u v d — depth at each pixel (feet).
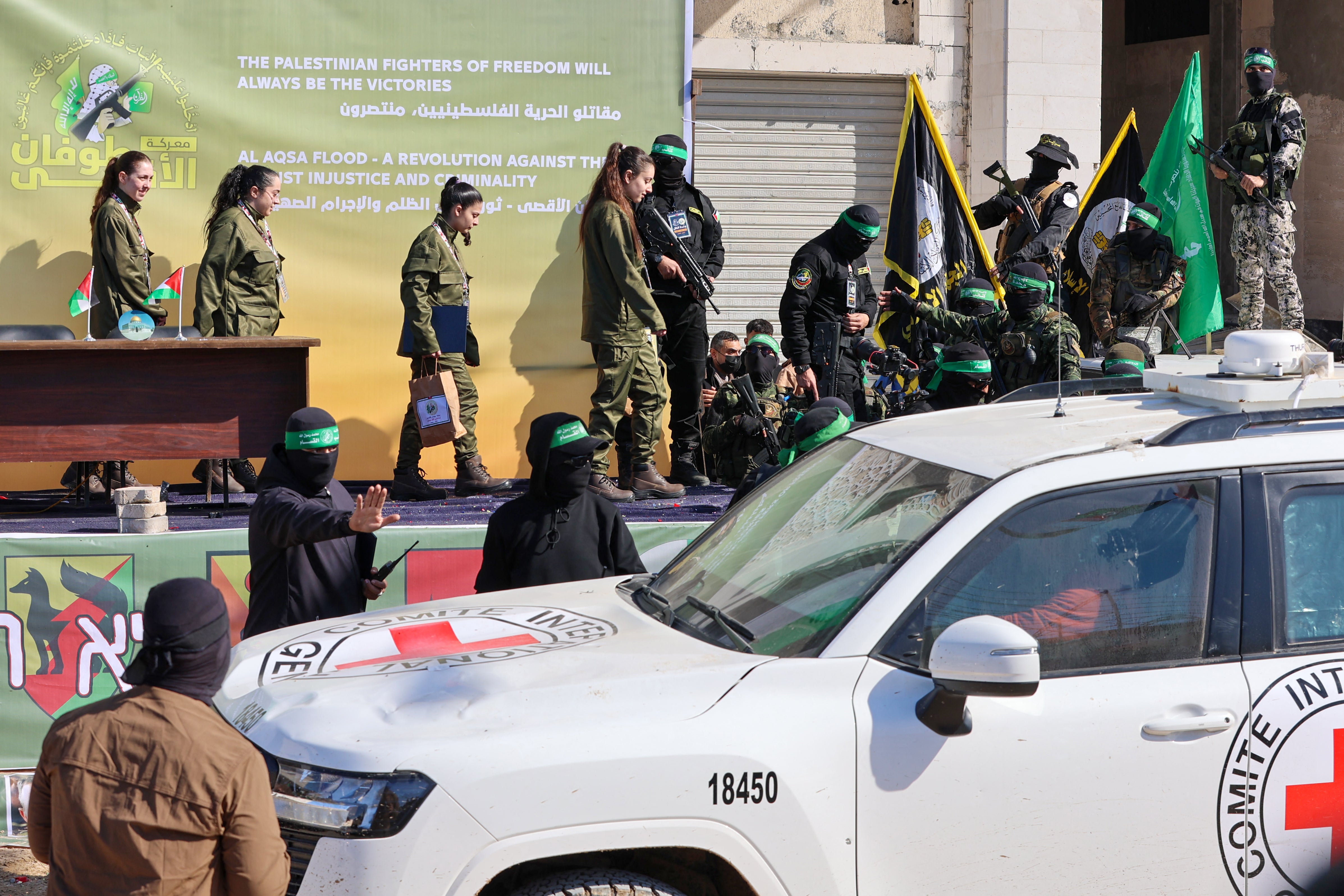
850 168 36.29
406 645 11.00
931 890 9.24
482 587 14.90
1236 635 9.90
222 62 24.85
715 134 35.45
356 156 25.57
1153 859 9.50
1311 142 51.62
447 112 25.85
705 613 10.97
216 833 7.88
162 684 8.00
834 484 11.89
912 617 9.64
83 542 17.98
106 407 19.80
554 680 9.57
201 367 20.07
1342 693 9.81
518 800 8.63
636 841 8.79
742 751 8.93
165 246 24.89
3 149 24.09
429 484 23.90
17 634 17.88
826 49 35.24
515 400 26.66
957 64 36.27
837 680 9.39
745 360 24.73
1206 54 53.52
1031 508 9.94
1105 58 56.03
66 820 7.84
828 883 9.04
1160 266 29.32
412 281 22.48
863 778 9.12
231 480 24.26
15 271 24.25
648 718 9.04
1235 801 9.60
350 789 8.67
